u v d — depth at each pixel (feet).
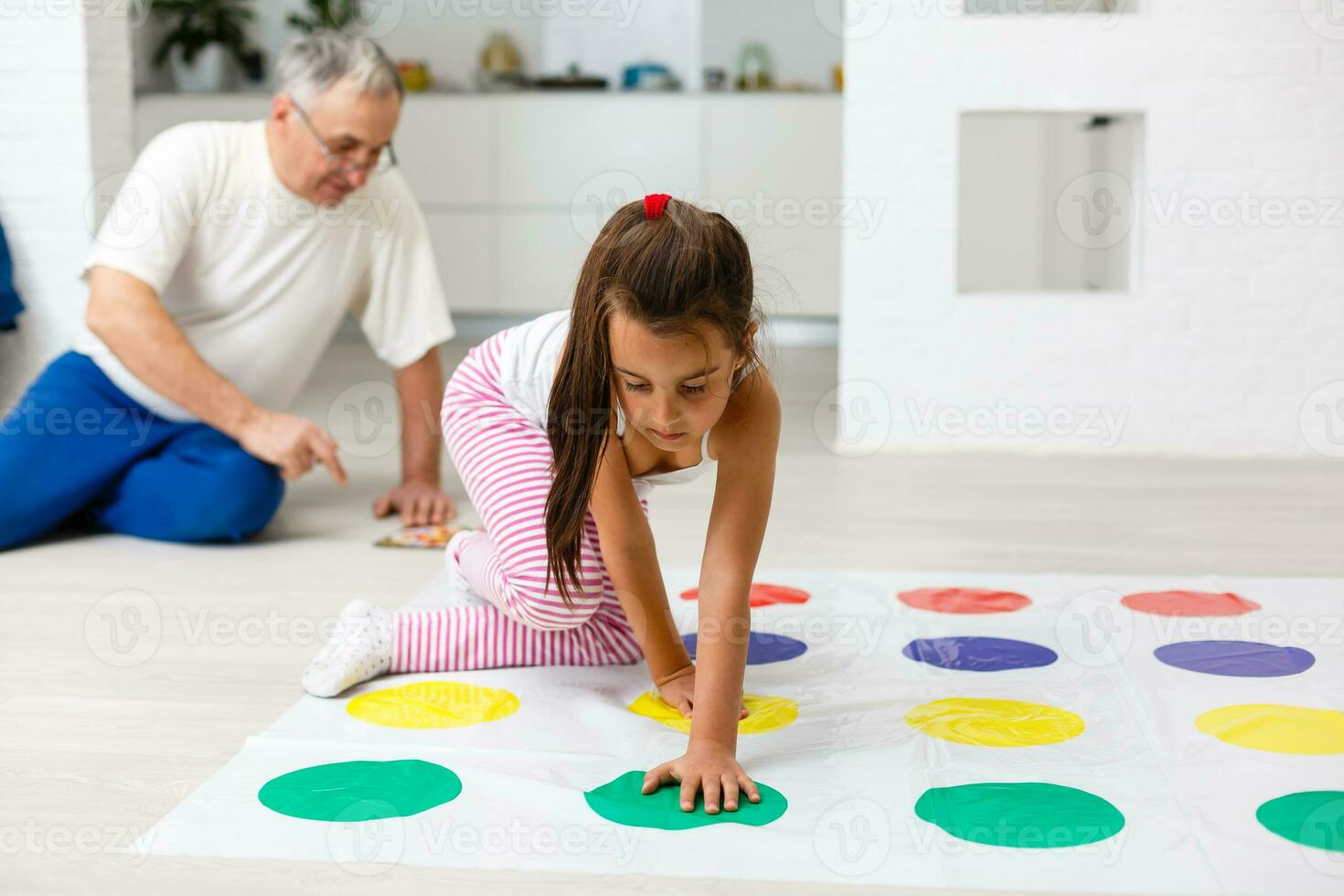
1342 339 9.25
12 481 6.56
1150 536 6.98
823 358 14.82
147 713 4.37
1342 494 8.07
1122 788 3.69
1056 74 9.21
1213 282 9.30
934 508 7.69
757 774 3.83
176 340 6.56
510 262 16.14
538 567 4.42
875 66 9.30
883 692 4.57
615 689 4.62
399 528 7.26
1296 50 9.04
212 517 6.64
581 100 15.74
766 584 6.04
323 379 13.26
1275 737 4.08
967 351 9.52
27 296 9.34
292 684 4.67
